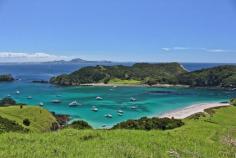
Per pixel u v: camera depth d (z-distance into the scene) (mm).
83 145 16625
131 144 17422
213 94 196500
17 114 84312
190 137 22375
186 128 41969
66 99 165375
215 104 151625
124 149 15625
